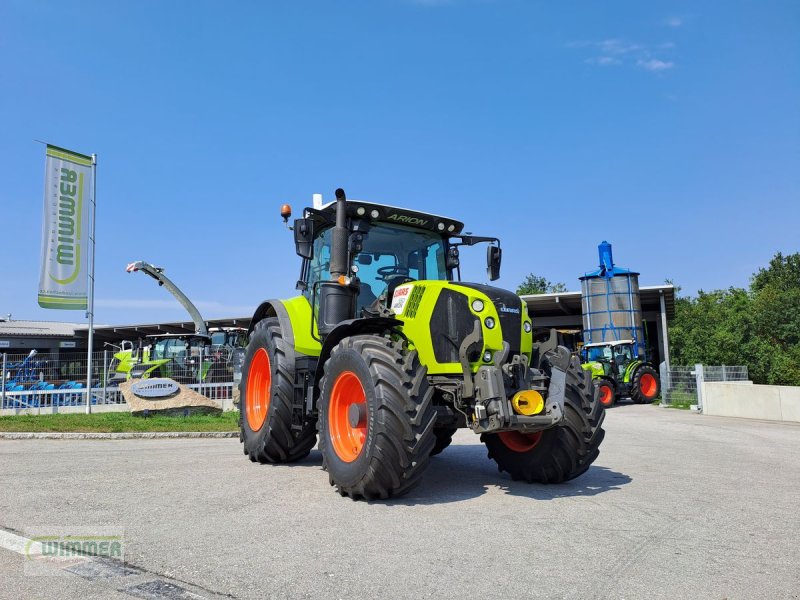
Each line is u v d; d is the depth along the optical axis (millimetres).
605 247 22297
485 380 4723
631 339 20875
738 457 7645
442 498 4977
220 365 16188
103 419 12203
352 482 4797
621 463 7035
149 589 2941
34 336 31625
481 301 5094
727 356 31953
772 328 42906
